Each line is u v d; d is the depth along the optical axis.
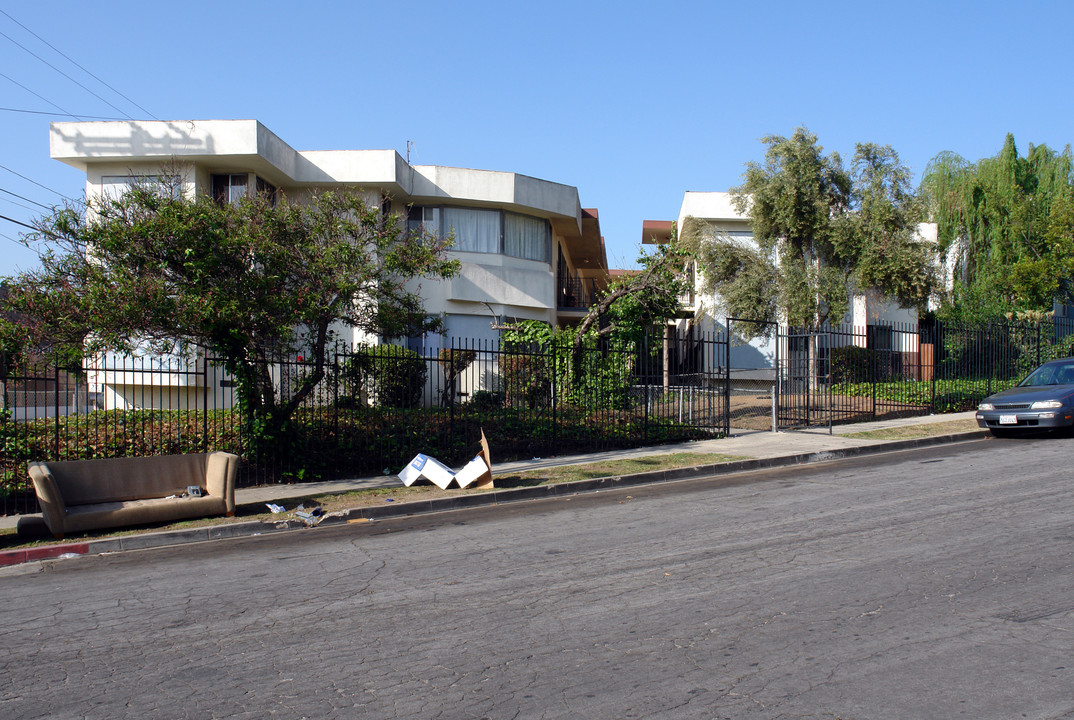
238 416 12.54
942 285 24.75
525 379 15.59
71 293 10.34
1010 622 5.03
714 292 25.53
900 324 28.00
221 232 10.75
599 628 5.22
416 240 12.99
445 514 10.00
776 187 23.78
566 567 6.84
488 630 5.27
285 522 9.41
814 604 5.52
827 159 24.16
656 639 4.97
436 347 20.55
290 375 13.14
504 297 21.70
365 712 4.06
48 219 10.67
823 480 11.01
